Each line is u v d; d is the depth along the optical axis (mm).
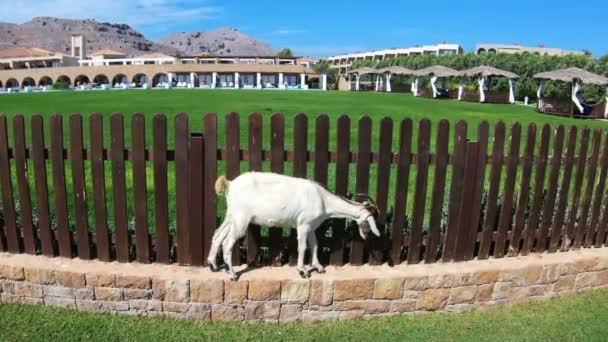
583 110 25922
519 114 25438
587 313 4730
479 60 58031
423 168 4605
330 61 157375
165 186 4414
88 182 7961
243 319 4379
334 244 4652
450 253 4867
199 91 46781
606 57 44812
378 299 4484
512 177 4852
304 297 4355
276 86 71250
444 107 28234
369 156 4516
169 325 4254
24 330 4062
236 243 4531
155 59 99062
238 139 4340
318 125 4410
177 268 4500
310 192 4191
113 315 4379
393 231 4699
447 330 4344
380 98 36656
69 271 4352
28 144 11312
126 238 4535
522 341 4164
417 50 129875
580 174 5117
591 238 5391
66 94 42094
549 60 46844
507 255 5109
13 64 107438
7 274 4449
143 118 4289
